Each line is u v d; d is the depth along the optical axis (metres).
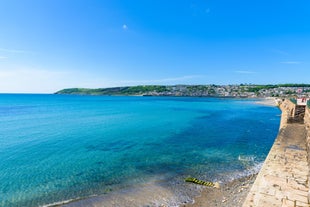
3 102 106.62
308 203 6.96
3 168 14.12
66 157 16.56
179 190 10.77
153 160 15.59
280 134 16.50
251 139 22.47
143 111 59.50
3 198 10.05
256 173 12.82
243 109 66.31
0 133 27.08
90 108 71.00
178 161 15.30
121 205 9.38
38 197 10.16
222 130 28.31
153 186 11.27
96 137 24.30
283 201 7.07
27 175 12.90
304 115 20.56
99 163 15.05
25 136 25.09
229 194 10.27
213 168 13.84
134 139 23.05
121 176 12.68
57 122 37.41
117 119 41.28
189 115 48.44
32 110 63.00
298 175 9.07
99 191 10.76
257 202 7.04
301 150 12.57
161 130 28.62
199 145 19.98
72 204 9.50
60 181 12.02
